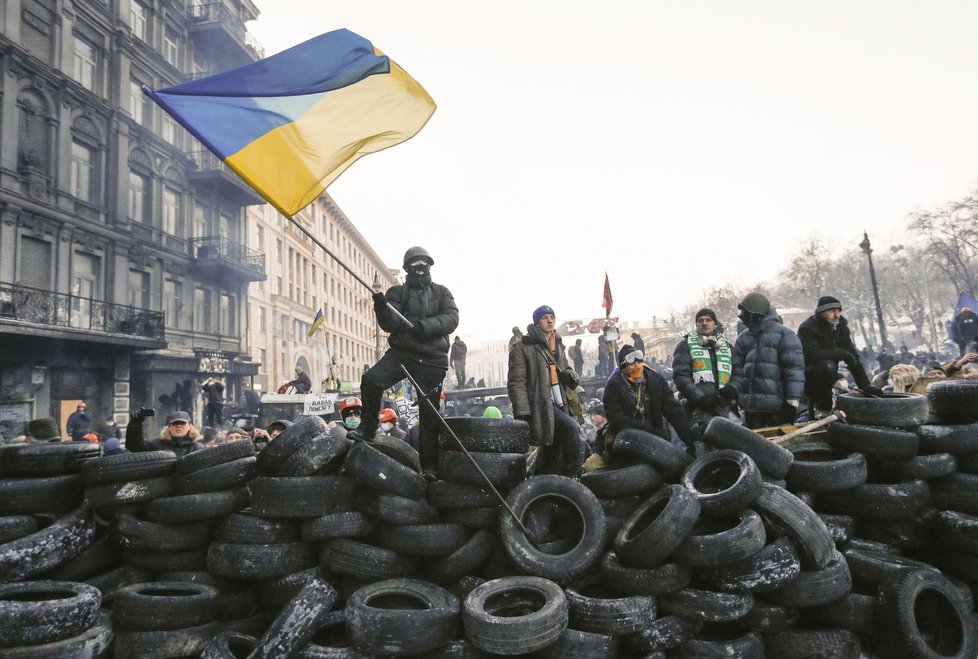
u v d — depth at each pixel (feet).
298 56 17.01
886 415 16.28
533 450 18.92
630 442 16.21
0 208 67.36
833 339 20.45
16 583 13.07
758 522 13.24
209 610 13.25
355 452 14.61
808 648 13.07
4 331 61.21
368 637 11.89
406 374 16.24
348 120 17.11
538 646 11.62
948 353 146.92
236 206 118.93
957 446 15.67
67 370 73.77
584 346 263.90
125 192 87.35
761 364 19.11
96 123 83.30
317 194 16.34
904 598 12.73
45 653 11.40
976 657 12.73
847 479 15.30
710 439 16.19
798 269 224.53
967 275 164.76
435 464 16.67
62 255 75.82
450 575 14.07
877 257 212.64
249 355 119.14
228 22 111.34
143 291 92.07
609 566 13.57
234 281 115.65
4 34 68.95
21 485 15.02
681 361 20.52
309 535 14.14
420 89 17.87
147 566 14.69
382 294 15.21
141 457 15.34
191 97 15.93
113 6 87.56
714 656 12.66
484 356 406.00
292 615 12.03
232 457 15.81
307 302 177.37
